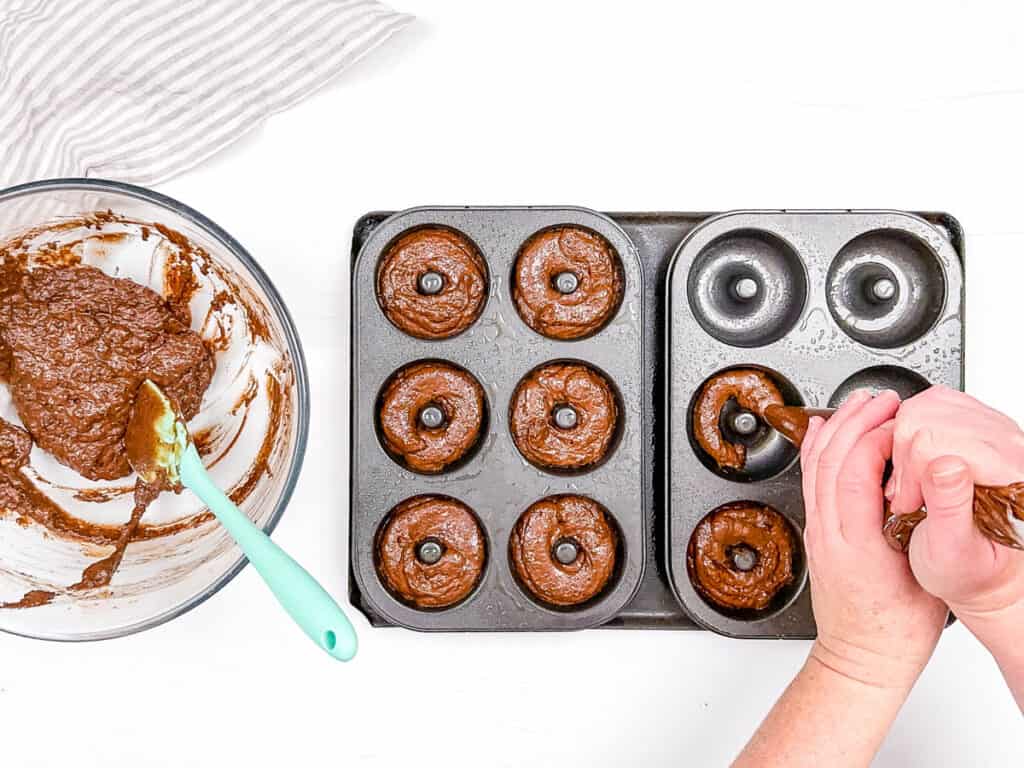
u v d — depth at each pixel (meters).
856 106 0.97
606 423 0.91
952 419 0.72
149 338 0.85
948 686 0.96
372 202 0.96
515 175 0.96
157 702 0.95
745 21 0.97
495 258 0.90
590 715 0.96
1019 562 0.71
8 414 0.85
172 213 0.82
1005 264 0.97
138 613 0.84
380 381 0.90
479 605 0.90
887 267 0.93
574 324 0.91
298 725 0.95
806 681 0.80
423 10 0.96
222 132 0.94
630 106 0.96
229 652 0.95
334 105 0.95
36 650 0.95
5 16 0.91
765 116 0.97
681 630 0.95
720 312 0.94
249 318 0.89
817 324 0.91
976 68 0.97
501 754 0.96
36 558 0.86
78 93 0.93
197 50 0.93
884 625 0.76
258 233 0.95
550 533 0.91
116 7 0.92
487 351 0.91
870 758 0.79
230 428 0.90
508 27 0.96
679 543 0.90
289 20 0.93
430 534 0.91
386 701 0.96
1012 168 0.97
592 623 0.90
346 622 0.72
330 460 0.95
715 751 0.96
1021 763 0.96
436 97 0.96
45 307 0.85
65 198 0.82
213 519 0.89
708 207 0.96
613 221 0.92
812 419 0.79
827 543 0.75
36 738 0.94
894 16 0.97
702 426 0.92
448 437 0.91
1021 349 0.96
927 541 0.68
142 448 0.83
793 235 0.90
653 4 0.96
